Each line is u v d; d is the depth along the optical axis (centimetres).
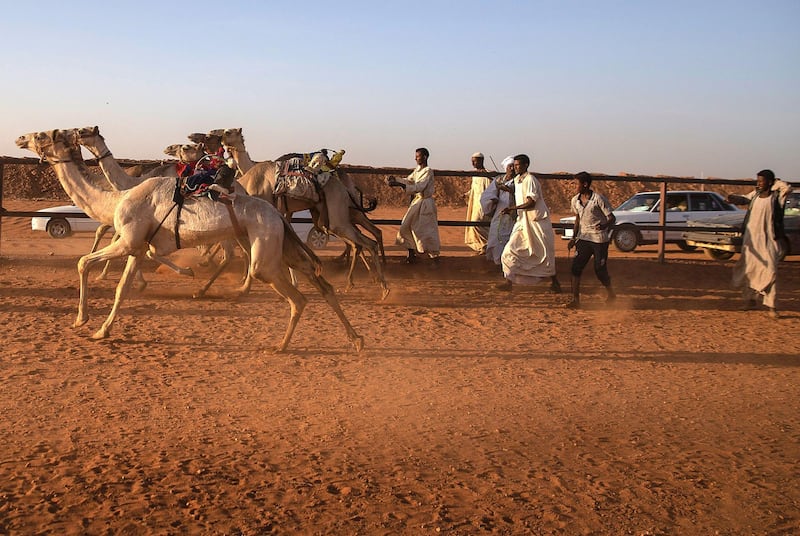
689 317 1182
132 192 912
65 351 859
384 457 598
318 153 1244
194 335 954
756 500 539
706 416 720
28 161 1465
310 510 504
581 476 572
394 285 1378
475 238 1630
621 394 780
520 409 725
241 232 891
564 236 2134
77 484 529
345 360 871
